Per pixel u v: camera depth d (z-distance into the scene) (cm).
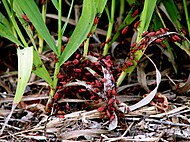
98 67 76
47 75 72
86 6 67
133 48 73
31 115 77
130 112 73
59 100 77
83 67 77
